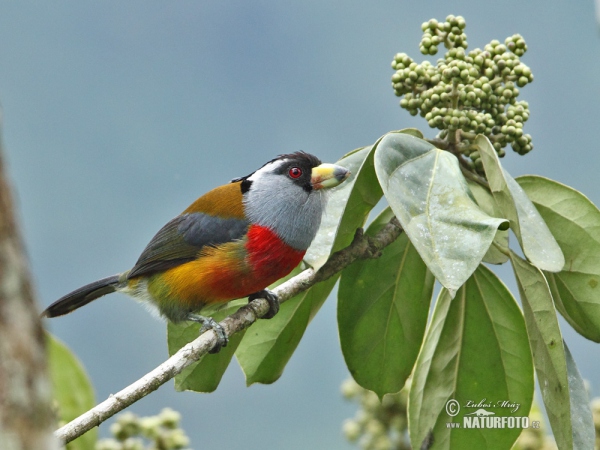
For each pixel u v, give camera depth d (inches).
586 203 333.1
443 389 352.5
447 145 347.3
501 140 350.3
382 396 362.0
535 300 293.0
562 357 281.1
